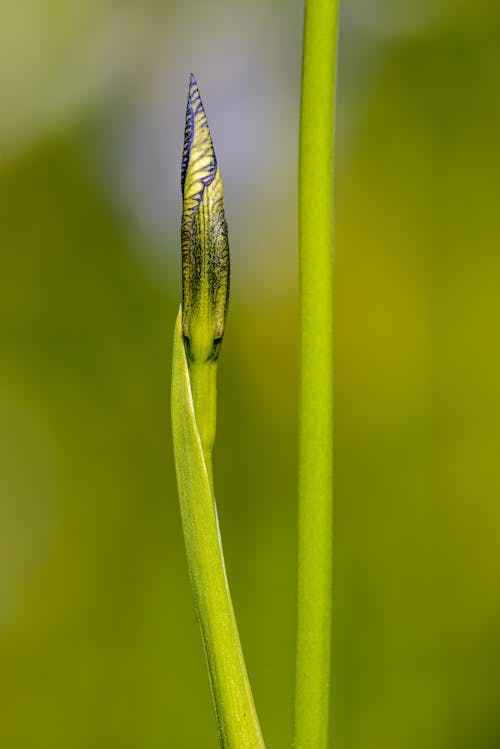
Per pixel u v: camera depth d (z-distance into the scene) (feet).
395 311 3.83
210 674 1.69
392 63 3.87
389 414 3.80
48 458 4.07
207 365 1.68
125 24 4.00
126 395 4.05
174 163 4.04
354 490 3.76
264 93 4.00
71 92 4.01
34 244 4.03
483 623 3.60
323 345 1.62
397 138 3.86
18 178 4.00
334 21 1.60
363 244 3.86
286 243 3.92
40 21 3.93
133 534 4.00
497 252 3.78
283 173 3.96
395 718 3.51
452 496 3.73
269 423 3.84
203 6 3.99
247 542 3.71
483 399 3.74
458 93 3.82
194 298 1.67
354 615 3.64
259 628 3.63
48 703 3.78
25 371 4.09
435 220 3.83
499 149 3.80
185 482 1.69
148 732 3.71
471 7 3.76
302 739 1.64
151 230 4.06
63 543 4.00
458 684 3.55
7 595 3.93
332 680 3.56
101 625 3.87
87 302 4.06
